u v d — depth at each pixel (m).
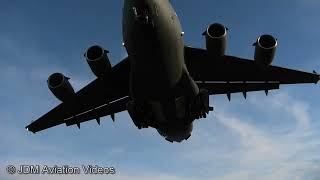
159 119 37.84
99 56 33.75
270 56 32.66
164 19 29.59
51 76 35.97
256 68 36.66
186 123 38.34
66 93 36.25
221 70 37.38
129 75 37.12
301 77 37.31
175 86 34.03
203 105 36.47
